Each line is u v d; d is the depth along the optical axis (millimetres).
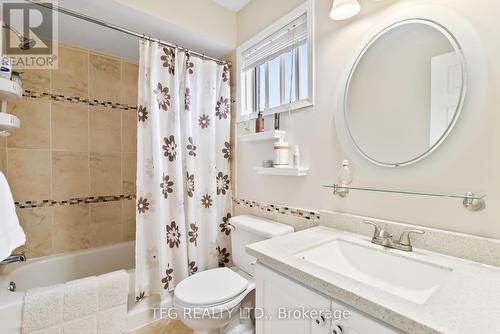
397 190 1043
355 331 669
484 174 835
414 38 1010
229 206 2055
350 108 1216
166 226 1691
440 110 931
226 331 1411
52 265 1832
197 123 1870
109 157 2188
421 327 525
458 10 898
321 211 1330
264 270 977
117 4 1422
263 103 1833
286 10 1588
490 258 803
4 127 1352
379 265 977
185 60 1783
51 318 1168
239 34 1989
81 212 2047
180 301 1229
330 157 1314
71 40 1879
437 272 824
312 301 785
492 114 819
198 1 1783
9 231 1025
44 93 1862
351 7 1141
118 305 1359
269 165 1592
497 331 497
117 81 2215
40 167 1854
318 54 1371
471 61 862
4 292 1186
